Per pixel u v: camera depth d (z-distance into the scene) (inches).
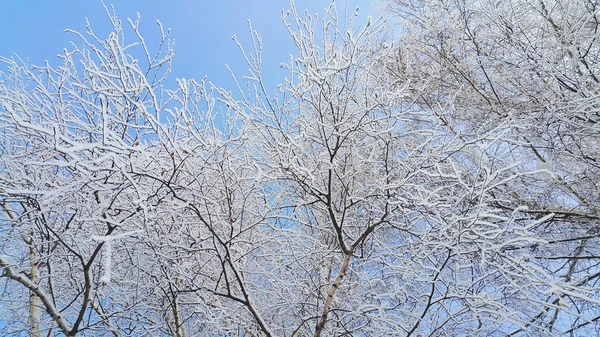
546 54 189.8
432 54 237.0
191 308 196.5
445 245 148.5
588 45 184.2
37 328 178.7
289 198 202.1
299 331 189.0
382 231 216.2
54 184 141.5
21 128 142.3
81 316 142.9
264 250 203.8
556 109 181.9
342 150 196.5
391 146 181.9
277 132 181.2
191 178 166.1
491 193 197.6
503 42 203.6
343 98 169.5
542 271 140.3
